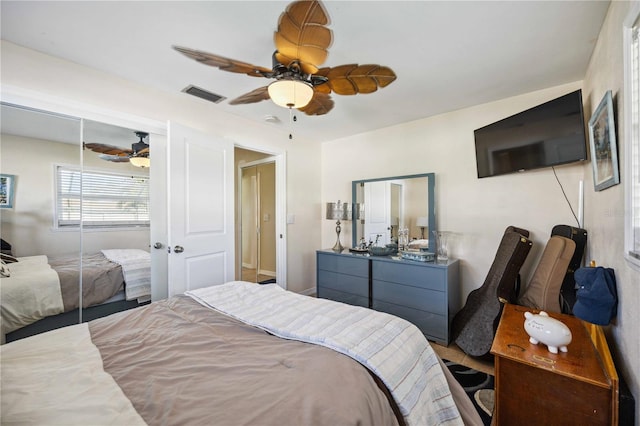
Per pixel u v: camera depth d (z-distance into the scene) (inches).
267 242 184.7
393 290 112.0
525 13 58.0
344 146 153.4
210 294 70.7
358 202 144.9
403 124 129.7
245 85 91.0
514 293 89.8
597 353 52.2
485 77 85.7
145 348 44.7
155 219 99.9
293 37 52.7
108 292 90.8
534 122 84.7
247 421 28.9
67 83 76.7
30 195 76.2
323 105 85.7
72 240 83.4
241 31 64.5
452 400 47.9
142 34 65.5
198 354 43.0
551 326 52.6
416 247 122.6
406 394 40.0
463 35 65.4
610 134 50.8
